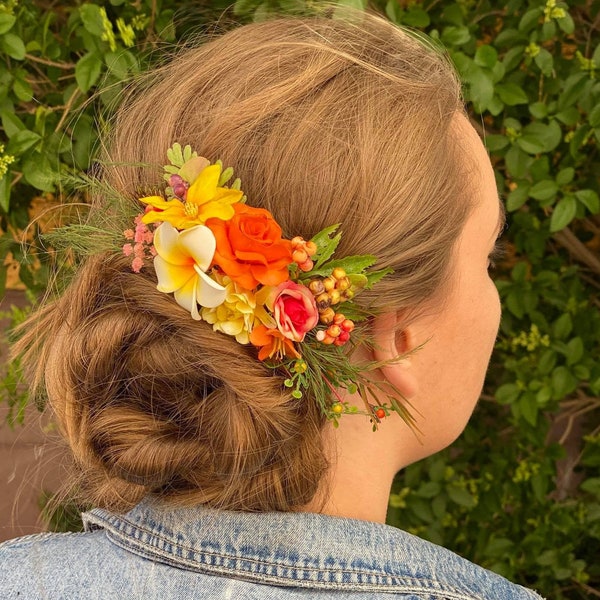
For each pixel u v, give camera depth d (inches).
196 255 19.7
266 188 21.3
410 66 25.1
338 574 21.9
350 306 21.5
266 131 21.8
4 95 46.4
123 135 25.1
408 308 23.1
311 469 22.0
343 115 22.0
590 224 70.7
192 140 22.3
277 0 42.4
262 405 20.4
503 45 51.7
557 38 56.2
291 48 24.1
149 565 22.4
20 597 22.6
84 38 44.8
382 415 22.5
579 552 73.2
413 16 47.8
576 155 54.4
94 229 22.7
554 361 57.8
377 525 23.3
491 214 25.4
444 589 22.5
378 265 21.8
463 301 24.4
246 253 19.7
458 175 23.4
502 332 67.1
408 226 21.8
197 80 23.9
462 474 67.7
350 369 21.5
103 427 21.7
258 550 22.1
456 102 25.3
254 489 22.1
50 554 24.0
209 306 20.1
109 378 22.0
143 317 21.6
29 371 29.0
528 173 53.3
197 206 20.1
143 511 23.5
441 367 24.9
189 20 49.8
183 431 21.5
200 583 21.7
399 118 22.4
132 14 48.8
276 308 19.9
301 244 20.3
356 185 21.2
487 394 69.8
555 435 79.9
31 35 48.7
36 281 54.5
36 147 46.1
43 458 36.1
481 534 65.7
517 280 59.9
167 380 21.5
